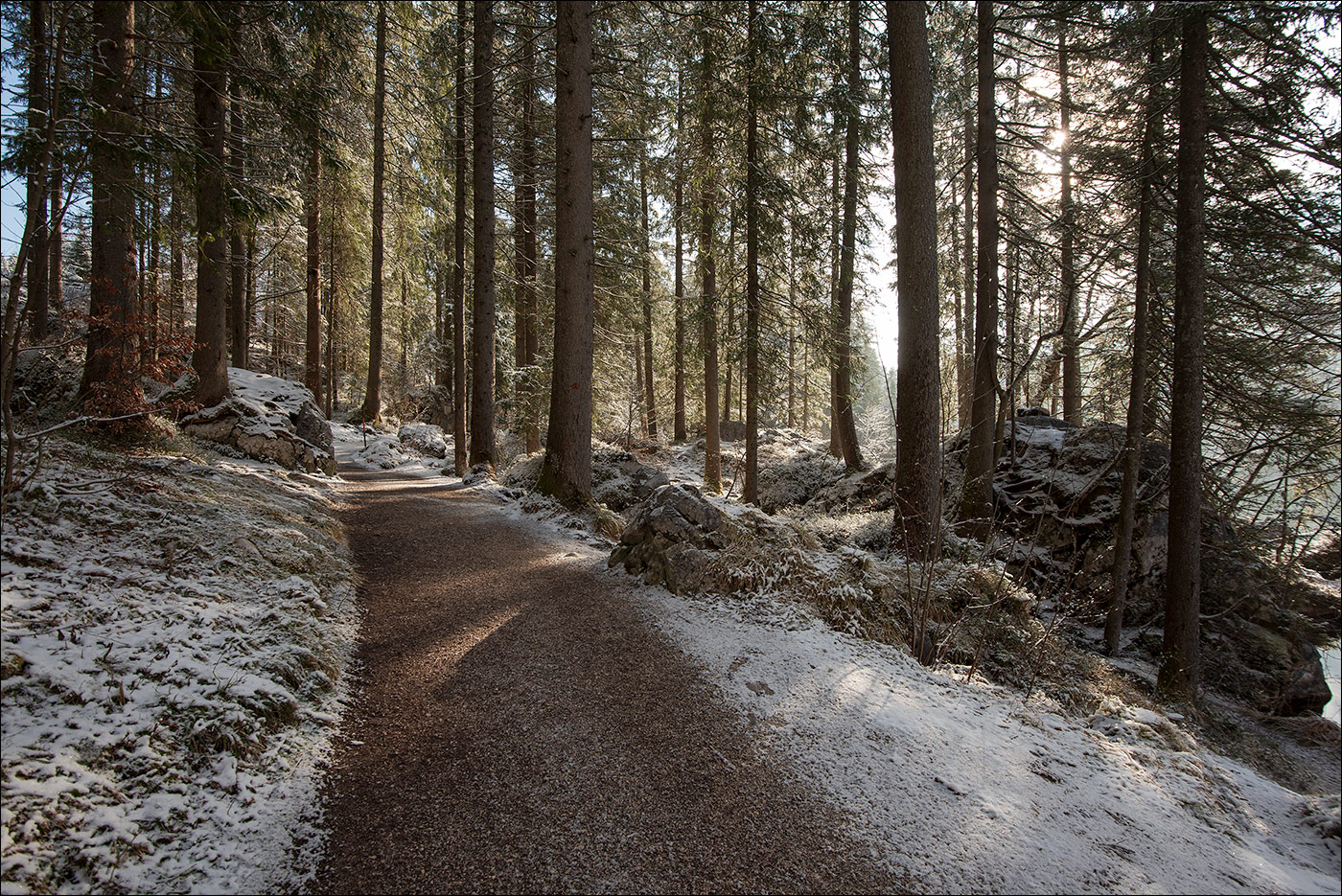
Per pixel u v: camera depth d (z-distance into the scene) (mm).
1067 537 9773
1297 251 8430
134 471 5863
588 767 3295
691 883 2504
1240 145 8031
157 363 6152
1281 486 9797
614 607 5809
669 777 3221
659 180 17250
